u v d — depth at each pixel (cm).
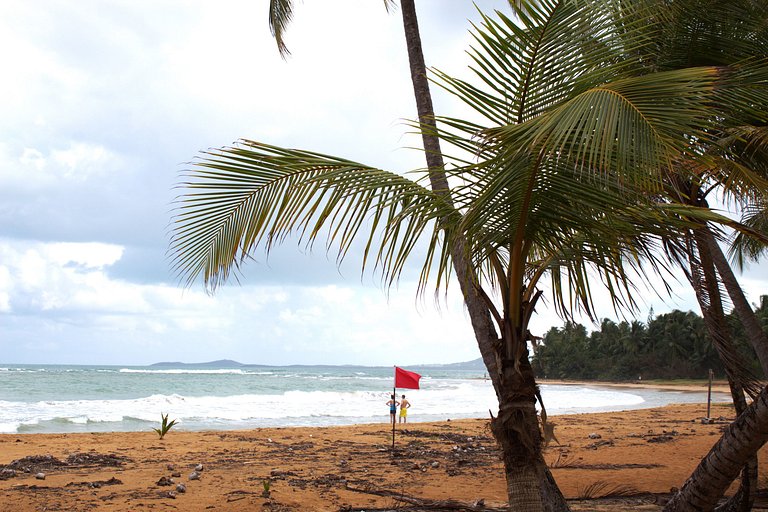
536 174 361
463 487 955
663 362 10912
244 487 930
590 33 346
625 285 407
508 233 399
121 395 4616
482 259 408
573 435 1697
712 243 734
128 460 1195
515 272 415
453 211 402
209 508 786
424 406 3822
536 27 344
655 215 365
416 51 641
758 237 357
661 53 539
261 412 3075
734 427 449
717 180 514
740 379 564
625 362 11356
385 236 399
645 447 1404
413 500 844
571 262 459
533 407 418
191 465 1148
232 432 1772
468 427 2000
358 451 1396
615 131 287
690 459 1216
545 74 355
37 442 1432
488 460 1258
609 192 356
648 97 293
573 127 287
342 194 400
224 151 404
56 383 5909
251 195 418
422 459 1277
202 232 423
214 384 6594
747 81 457
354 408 3484
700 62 545
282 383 7238
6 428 2136
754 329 717
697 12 520
